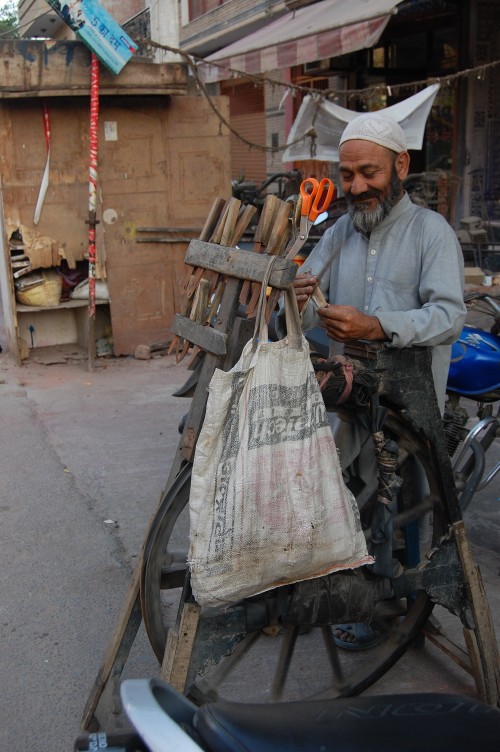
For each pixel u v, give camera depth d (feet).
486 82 37.32
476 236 34.50
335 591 7.30
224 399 6.23
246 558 6.45
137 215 22.80
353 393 7.34
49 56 20.43
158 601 7.32
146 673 9.20
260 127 54.19
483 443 11.38
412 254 7.95
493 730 4.51
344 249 8.55
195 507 6.36
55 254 22.33
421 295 7.84
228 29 51.16
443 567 8.01
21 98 20.89
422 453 8.07
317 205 6.56
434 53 39.86
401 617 8.98
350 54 42.83
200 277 7.32
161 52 60.08
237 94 57.06
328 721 4.53
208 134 23.15
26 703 8.73
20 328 23.93
